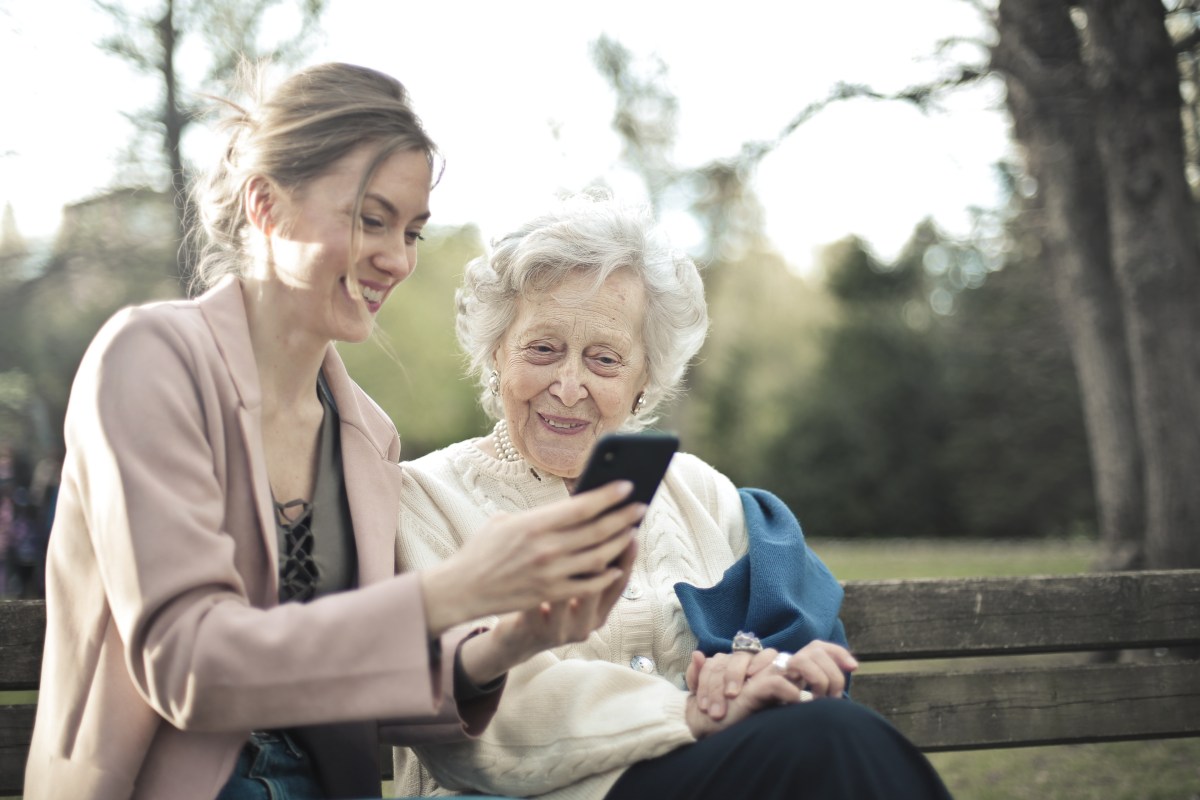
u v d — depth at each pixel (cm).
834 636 219
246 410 172
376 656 146
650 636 217
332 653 146
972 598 258
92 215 929
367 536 190
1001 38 616
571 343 217
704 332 237
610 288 218
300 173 172
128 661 152
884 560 1436
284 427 188
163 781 160
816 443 2892
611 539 150
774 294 2820
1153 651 515
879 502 2883
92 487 157
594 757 178
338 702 146
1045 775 381
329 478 193
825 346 2905
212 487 160
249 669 145
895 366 2894
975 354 2844
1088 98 595
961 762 404
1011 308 2600
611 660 213
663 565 225
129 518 152
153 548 151
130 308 169
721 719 179
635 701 183
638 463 146
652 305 226
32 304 1034
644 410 241
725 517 239
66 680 163
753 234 1870
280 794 174
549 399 219
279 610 150
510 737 187
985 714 259
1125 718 266
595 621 164
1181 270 579
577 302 216
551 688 188
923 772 164
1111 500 646
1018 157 730
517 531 146
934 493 2880
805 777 159
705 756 169
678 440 144
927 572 1170
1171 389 581
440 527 213
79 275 991
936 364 2905
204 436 166
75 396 164
